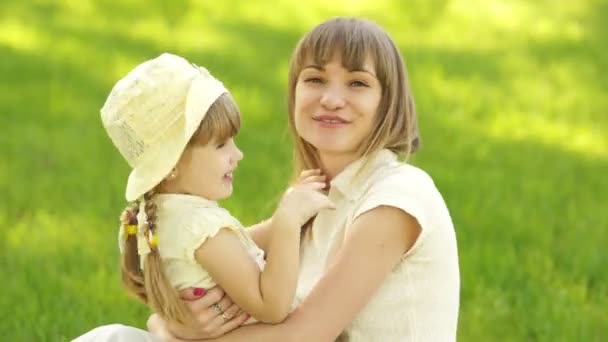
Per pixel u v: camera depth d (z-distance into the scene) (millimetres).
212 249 4820
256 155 11234
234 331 4926
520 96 14047
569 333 7273
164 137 4871
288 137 11922
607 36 17672
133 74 4965
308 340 4852
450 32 17641
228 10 18406
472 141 12078
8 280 8031
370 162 5180
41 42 15758
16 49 15344
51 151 11453
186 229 4840
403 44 16625
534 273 8266
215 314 4906
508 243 8969
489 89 14289
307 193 5000
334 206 5008
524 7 19453
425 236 4969
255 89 13578
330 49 5133
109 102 4988
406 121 5285
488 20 18500
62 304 7504
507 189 10406
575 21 18625
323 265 5176
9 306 7543
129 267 5137
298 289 5172
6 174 10688
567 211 9938
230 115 4902
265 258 5387
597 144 12227
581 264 8539
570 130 12656
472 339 7285
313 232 5230
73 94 13539
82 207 9688
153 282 4879
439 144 11914
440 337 5117
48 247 8734
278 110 12891
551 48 16812
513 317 7605
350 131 5164
